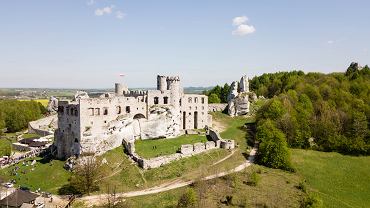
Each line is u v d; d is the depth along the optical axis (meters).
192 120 156.38
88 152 116.62
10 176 114.50
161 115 138.38
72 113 121.81
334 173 119.75
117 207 85.50
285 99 168.12
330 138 144.88
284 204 89.94
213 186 98.88
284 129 148.12
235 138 145.12
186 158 117.94
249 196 93.44
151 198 92.81
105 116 122.19
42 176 112.44
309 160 130.00
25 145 160.50
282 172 116.12
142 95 137.12
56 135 133.00
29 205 89.31
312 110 165.00
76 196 96.56
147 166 109.94
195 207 84.69
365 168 126.06
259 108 177.38
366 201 102.75
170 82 142.38
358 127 146.38
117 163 114.31
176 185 100.88
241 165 117.31
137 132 133.88
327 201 98.44
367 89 183.00
